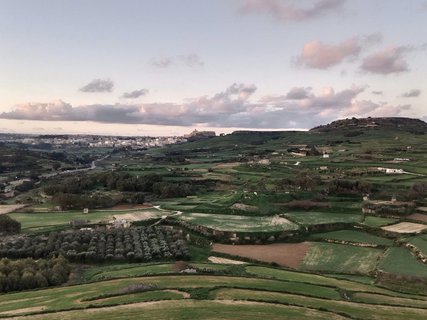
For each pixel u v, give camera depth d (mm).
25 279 84875
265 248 123125
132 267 97938
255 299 65562
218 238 131000
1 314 62375
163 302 63344
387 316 63438
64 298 70625
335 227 137000
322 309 63188
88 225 141500
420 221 136875
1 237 125438
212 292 69562
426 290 87500
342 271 102125
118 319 56719
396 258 106875
